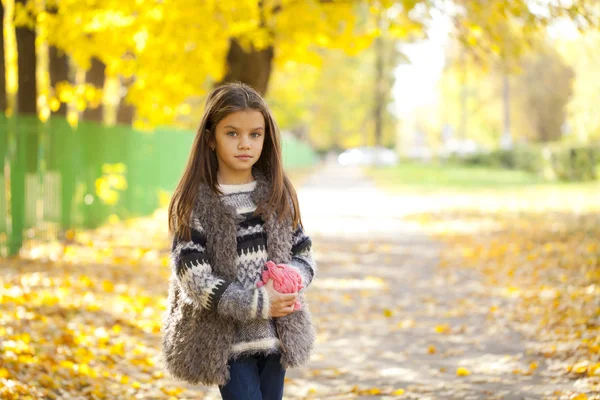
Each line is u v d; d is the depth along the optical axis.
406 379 6.95
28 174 14.54
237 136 3.61
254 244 3.60
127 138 20.94
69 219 16.64
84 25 12.59
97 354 7.20
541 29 11.16
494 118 65.56
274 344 3.64
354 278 12.76
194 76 13.48
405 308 10.34
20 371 6.26
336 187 39.50
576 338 7.74
